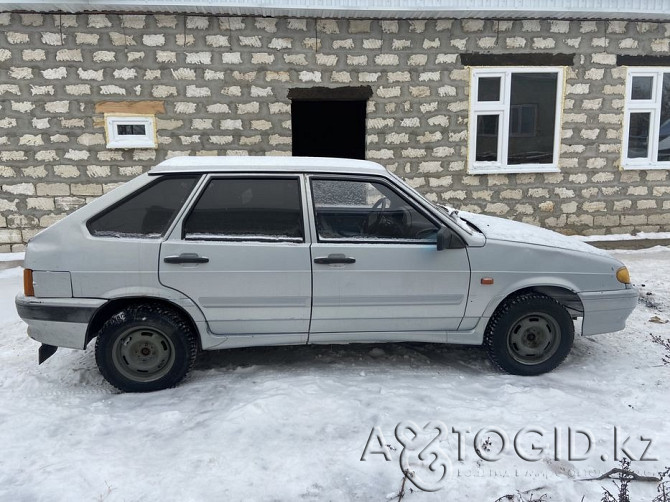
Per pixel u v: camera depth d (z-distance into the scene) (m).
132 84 7.50
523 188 8.37
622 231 8.67
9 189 7.56
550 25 7.98
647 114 8.50
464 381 3.92
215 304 3.74
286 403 3.42
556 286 3.96
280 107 7.80
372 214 3.86
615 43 8.15
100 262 3.63
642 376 4.04
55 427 3.30
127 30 7.36
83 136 7.55
